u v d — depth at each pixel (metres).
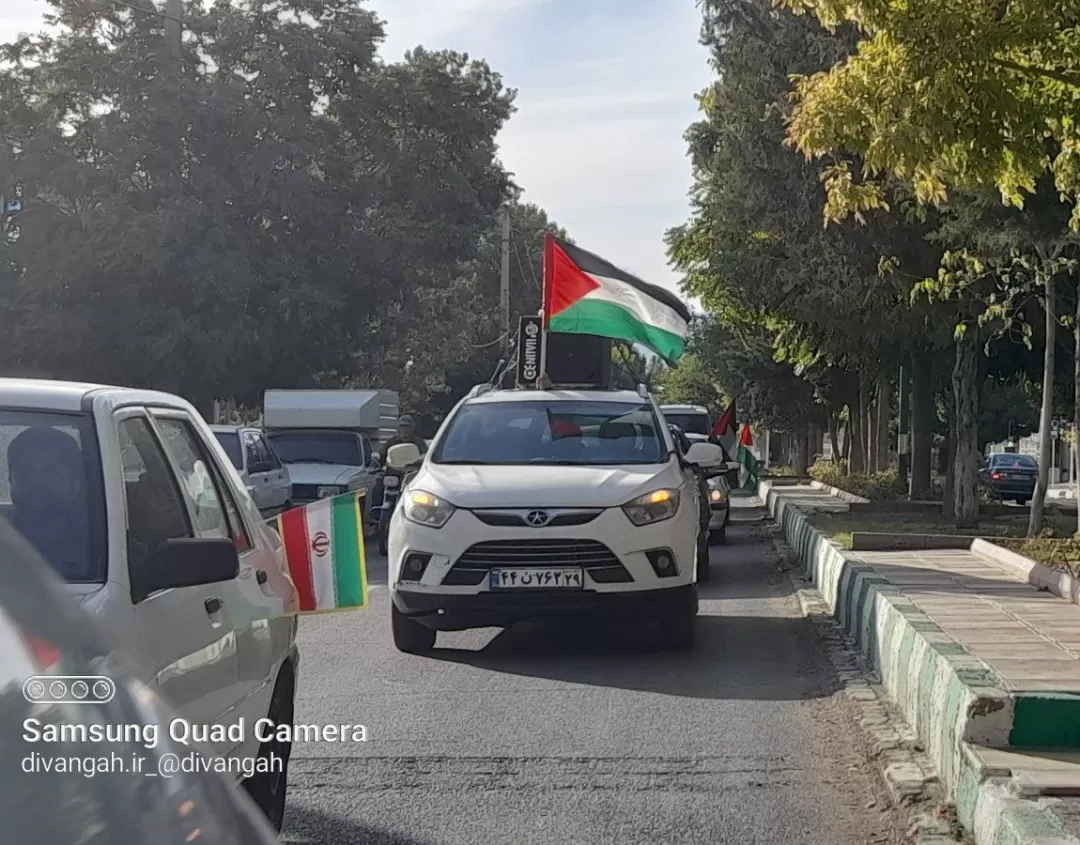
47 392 4.56
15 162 32.69
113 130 32.25
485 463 10.97
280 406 23.61
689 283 29.33
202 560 4.14
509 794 6.48
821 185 19.23
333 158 35.28
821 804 6.31
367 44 35.66
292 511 6.93
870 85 9.37
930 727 6.86
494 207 38.62
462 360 61.91
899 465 32.38
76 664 2.31
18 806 1.99
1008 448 79.44
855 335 22.47
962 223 14.69
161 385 33.56
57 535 4.09
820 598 13.70
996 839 5.11
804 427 59.22
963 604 9.95
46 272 32.47
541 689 8.98
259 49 34.38
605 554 9.80
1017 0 8.80
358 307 35.97
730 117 20.33
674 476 10.54
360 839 5.81
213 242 32.34
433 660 10.12
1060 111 9.54
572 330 15.50
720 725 7.88
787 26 19.17
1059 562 12.42
